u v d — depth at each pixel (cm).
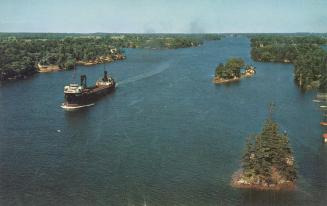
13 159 15325
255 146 13075
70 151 16175
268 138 12975
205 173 13725
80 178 13562
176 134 18062
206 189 12600
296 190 12494
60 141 17475
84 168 14375
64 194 12462
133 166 14475
